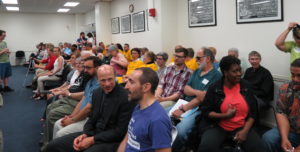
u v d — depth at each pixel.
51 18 12.30
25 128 3.49
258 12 3.30
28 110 4.35
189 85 2.58
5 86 5.87
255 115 1.91
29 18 11.86
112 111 1.82
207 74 2.46
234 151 1.82
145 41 6.41
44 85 4.94
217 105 1.96
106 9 8.66
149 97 1.41
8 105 4.68
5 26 11.48
